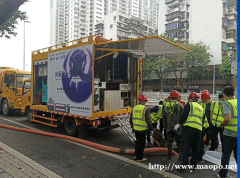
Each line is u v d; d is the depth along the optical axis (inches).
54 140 238.2
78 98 236.8
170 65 1401.3
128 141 240.8
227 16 1551.4
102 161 172.4
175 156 185.6
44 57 296.8
